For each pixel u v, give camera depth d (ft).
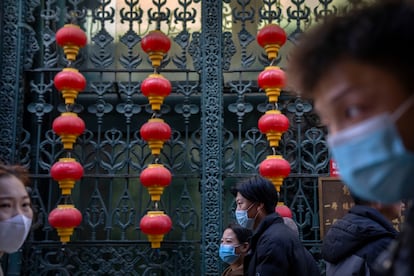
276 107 13.97
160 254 14.02
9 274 13.44
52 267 13.83
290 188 14.46
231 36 15.14
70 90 13.79
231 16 15.71
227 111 15.39
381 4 3.09
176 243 14.07
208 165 14.23
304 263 8.93
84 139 14.71
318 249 13.76
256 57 15.67
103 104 14.79
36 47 15.15
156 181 13.26
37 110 14.62
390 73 2.93
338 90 3.06
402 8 3.01
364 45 2.93
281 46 14.55
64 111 14.76
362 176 3.13
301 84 3.37
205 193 14.08
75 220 13.09
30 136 14.94
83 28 15.76
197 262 14.34
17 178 6.97
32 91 15.02
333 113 3.17
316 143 14.49
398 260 3.14
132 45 15.05
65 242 13.29
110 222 14.17
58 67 15.46
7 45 14.80
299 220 14.02
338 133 3.17
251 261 9.21
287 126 13.67
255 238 9.39
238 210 10.18
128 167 14.62
